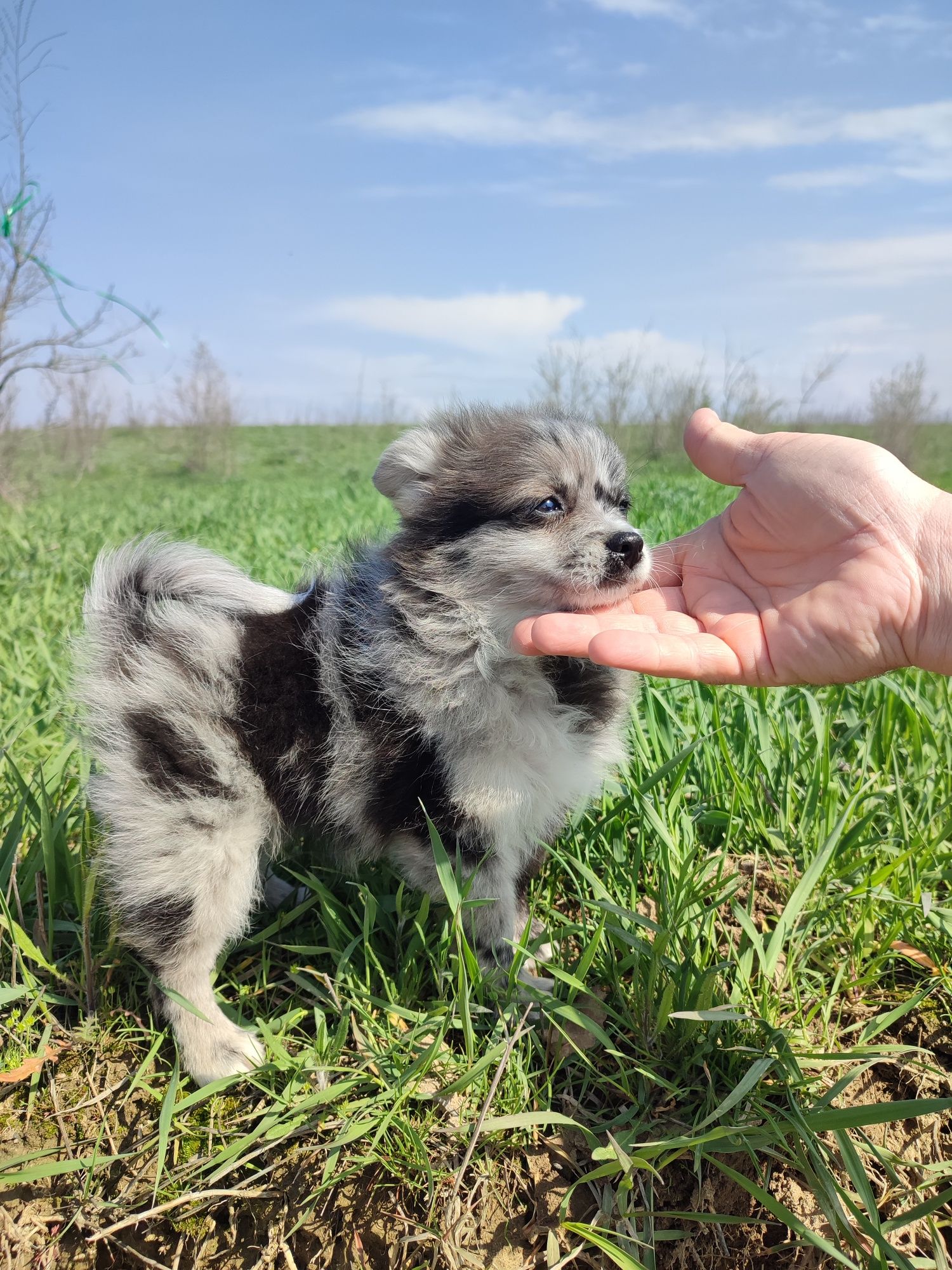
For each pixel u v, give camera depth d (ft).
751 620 1.17
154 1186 1.03
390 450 1.37
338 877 1.42
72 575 3.14
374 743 1.24
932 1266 0.91
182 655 1.26
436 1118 1.05
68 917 1.35
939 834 1.29
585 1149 1.03
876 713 1.66
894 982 1.21
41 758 1.66
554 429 1.40
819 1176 0.94
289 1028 1.20
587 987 1.13
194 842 1.21
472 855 1.22
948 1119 1.04
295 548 3.29
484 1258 0.96
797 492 1.18
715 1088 1.06
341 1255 0.98
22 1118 1.11
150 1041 1.20
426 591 1.27
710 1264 0.97
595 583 1.26
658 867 1.32
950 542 1.09
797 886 1.22
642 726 1.57
